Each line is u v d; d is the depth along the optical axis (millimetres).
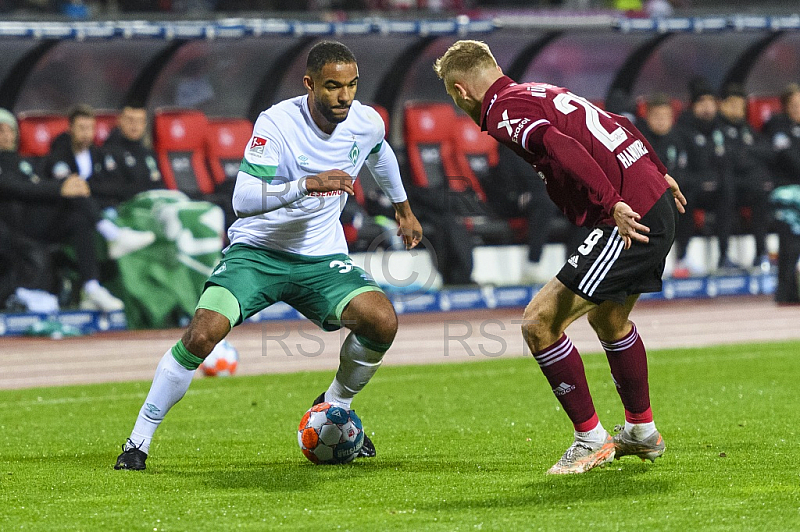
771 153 44750
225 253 17000
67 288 38344
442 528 12656
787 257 42688
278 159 16281
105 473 16156
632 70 45688
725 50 47406
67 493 14758
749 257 45344
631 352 15750
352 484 15156
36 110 42094
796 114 45156
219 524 12961
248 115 43781
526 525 12750
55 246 37781
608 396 23656
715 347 31609
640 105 44219
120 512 13609
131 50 40875
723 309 41781
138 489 14953
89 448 18641
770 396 22969
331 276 16734
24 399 24797
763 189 44219
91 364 31188
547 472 15648
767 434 18672
